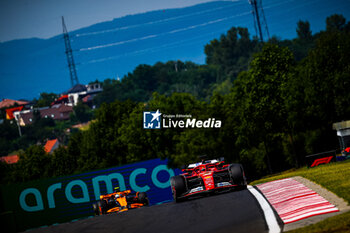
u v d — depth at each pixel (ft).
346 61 448.65
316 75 456.04
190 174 180.55
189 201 159.02
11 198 314.76
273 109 458.91
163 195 396.98
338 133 358.43
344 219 90.27
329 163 277.85
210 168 171.01
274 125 472.85
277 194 135.64
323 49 460.14
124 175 374.22
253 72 476.13
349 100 441.27
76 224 154.81
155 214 142.20
